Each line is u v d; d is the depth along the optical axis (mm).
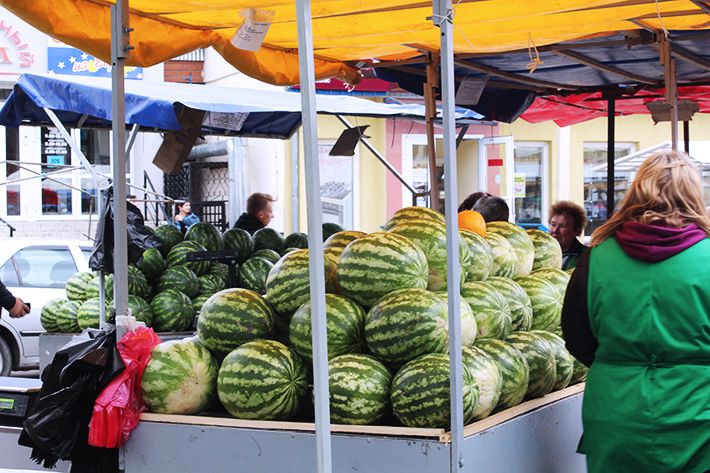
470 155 17406
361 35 6160
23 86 8109
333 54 7168
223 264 8125
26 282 11477
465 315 4254
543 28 6176
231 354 4273
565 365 4781
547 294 5078
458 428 3727
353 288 4320
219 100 8461
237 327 4418
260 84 16062
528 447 4359
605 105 9992
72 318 8031
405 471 3801
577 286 3854
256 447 4086
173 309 7539
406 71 7965
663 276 3602
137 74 17688
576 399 4875
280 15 5516
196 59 18094
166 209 17953
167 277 7711
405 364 4051
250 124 10219
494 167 16953
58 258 11805
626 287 3662
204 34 5867
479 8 5520
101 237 5926
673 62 6504
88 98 7969
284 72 6902
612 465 3658
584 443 3824
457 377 3717
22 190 17766
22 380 5285
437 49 7176
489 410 4102
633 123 18578
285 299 4504
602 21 5992
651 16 5844
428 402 3842
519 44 6707
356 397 3943
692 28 6199
